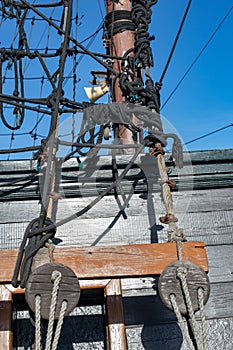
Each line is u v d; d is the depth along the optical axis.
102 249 2.76
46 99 3.56
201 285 2.54
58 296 2.47
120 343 3.18
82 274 2.70
